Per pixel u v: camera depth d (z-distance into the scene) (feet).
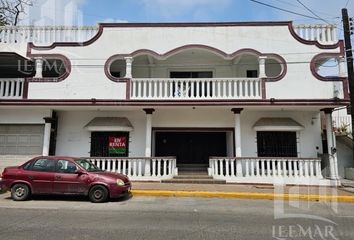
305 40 44.78
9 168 32.48
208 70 52.06
